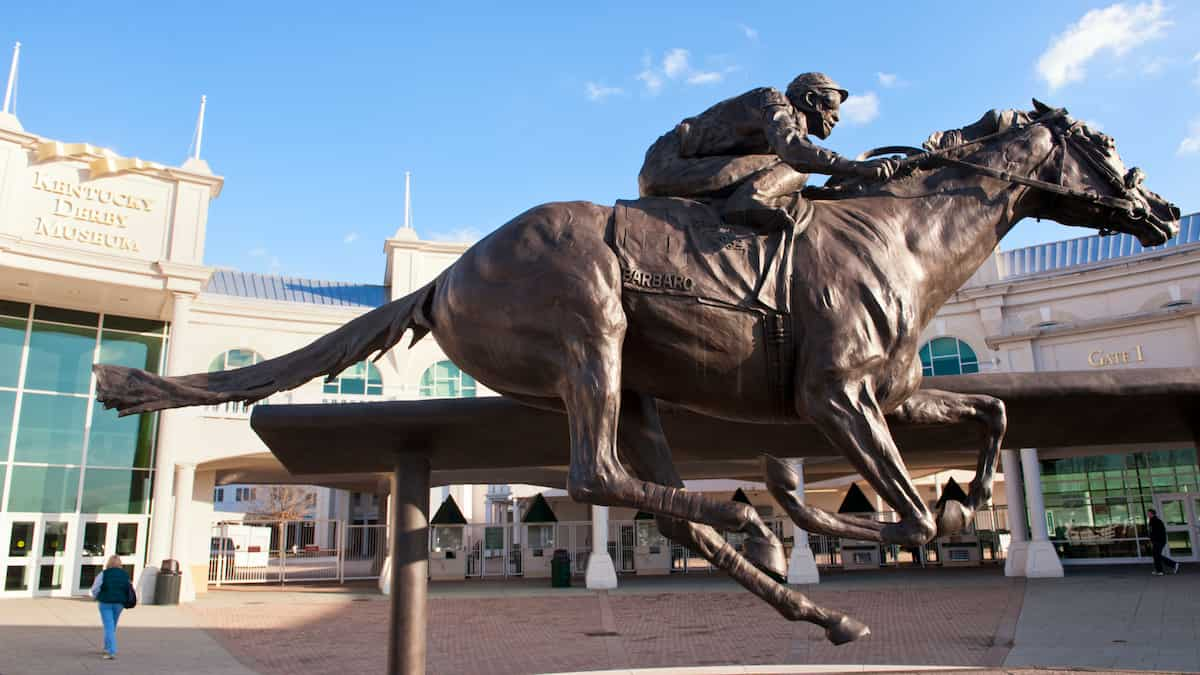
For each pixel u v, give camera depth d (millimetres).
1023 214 3430
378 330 3367
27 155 20344
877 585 19562
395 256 27344
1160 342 19281
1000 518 31719
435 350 25719
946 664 8602
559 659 10219
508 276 3029
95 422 21875
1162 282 20891
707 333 2934
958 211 3266
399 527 4449
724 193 3199
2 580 19938
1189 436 4410
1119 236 25250
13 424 20859
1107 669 7840
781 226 3027
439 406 3832
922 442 4273
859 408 2840
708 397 3043
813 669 7895
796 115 3266
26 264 19516
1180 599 13492
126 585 11148
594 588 21812
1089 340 20234
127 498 21812
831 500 35031
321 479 25672
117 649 11641
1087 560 22406
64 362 21891
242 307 23719
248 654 11242
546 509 28844
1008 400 3529
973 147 3389
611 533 28891
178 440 21438
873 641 10734
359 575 30172
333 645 12070
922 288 3139
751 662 9328
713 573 27312
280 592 22688
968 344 23141
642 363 3043
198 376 3289
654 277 2959
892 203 3244
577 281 2912
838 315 2896
